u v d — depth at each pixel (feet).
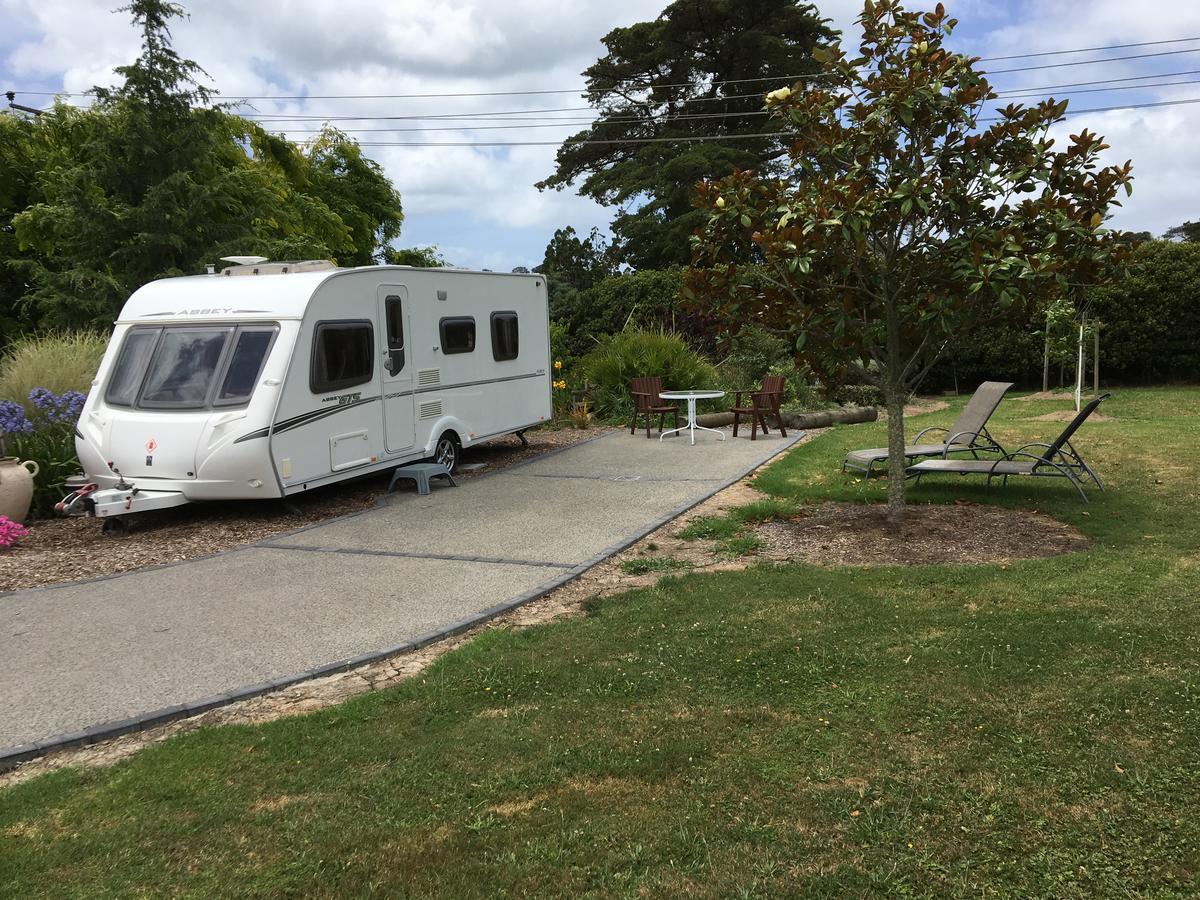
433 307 32.17
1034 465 25.11
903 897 8.24
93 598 19.10
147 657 15.51
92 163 50.83
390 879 8.69
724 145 107.34
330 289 27.32
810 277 21.30
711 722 11.85
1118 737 10.89
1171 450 32.01
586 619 16.63
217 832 9.62
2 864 9.11
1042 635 14.21
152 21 49.26
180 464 25.38
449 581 19.65
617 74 115.96
